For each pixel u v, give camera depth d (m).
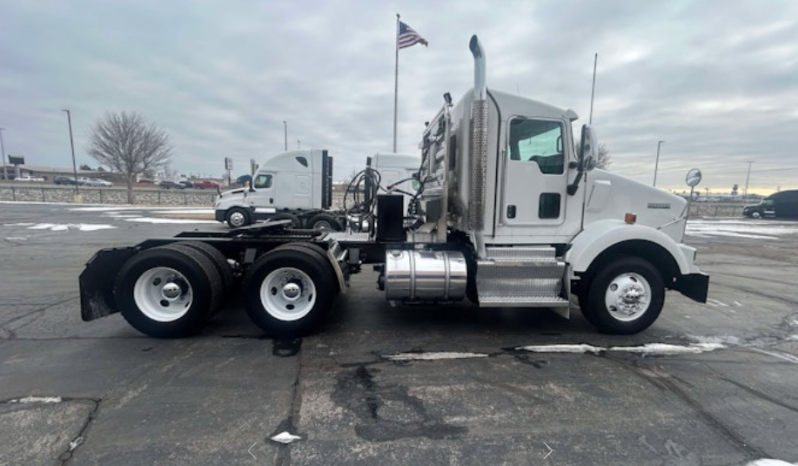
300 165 14.22
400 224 4.89
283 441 2.54
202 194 38.12
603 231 4.46
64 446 2.45
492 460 2.39
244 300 4.28
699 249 13.15
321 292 4.29
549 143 4.64
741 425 2.79
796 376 3.57
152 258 4.14
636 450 2.50
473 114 4.41
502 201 4.63
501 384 3.34
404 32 17.86
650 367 3.71
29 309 5.17
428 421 2.79
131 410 2.85
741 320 5.26
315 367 3.62
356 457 2.40
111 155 34.62
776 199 30.39
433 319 5.10
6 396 3.02
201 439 2.54
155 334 4.21
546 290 4.51
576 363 3.78
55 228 14.93
